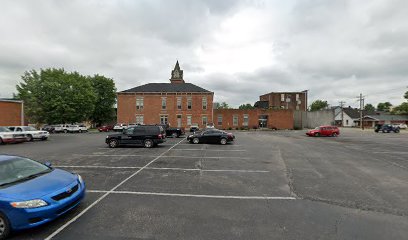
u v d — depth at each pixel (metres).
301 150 17.23
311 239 4.43
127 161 12.49
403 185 8.14
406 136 33.91
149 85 51.56
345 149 18.11
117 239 4.44
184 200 6.61
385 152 16.50
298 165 11.59
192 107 48.78
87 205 6.18
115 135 18.64
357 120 88.00
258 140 25.69
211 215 5.57
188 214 5.62
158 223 5.12
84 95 50.50
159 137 18.42
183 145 20.06
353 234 4.63
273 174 9.71
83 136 32.91
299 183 8.38
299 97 85.69
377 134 39.00
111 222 5.16
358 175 9.58
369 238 4.46
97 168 10.77
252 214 5.64
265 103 74.69
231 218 5.40
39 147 19.23
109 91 63.03
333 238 4.47
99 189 7.58
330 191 7.46
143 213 5.67
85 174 9.62
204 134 21.47
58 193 4.98
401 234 4.63
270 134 37.22
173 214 5.62
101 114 63.69
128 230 4.80
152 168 10.78
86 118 56.31
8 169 5.57
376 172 10.13
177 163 11.96
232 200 6.63
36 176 5.52
